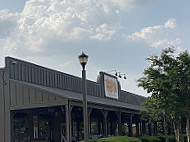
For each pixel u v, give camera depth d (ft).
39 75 104.01
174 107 78.43
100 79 140.36
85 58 48.67
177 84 77.56
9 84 91.91
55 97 85.51
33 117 100.42
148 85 82.43
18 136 100.07
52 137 106.83
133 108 134.82
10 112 91.40
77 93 120.67
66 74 119.34
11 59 94.07
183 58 78.23
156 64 82.79
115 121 153.99
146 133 172.14
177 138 94.84
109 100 140.36
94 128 132.87
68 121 82.74
